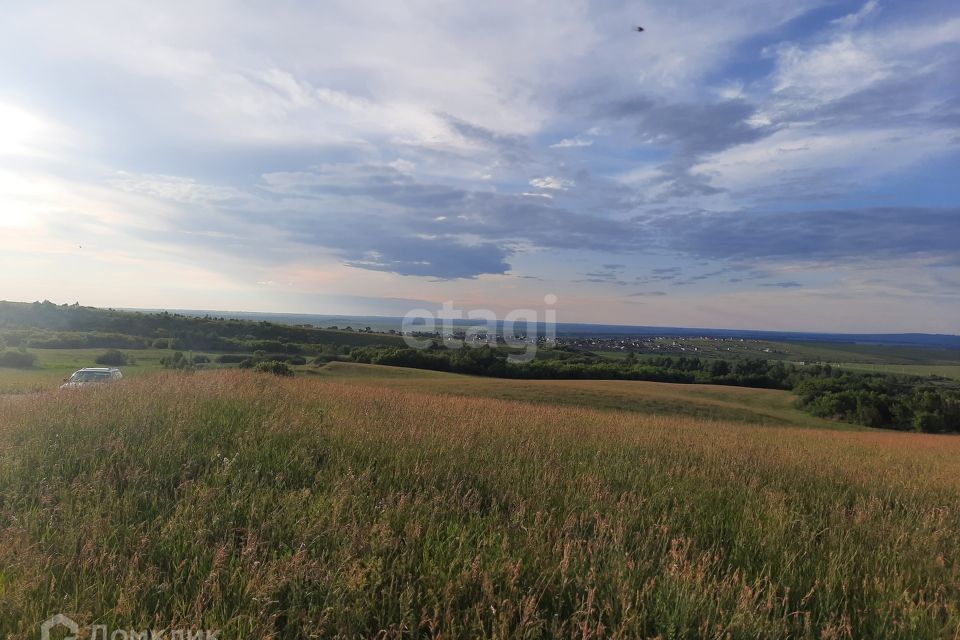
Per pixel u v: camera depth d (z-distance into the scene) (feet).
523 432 32.19
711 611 11.23
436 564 12.50
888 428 162.71
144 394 31.83
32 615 9.86
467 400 60.08
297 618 10.31
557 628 10.52
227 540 13.42
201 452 20.42
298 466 19.75
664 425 52.65
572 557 13.15
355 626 10.23
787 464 30.86
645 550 14.02
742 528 16.52
